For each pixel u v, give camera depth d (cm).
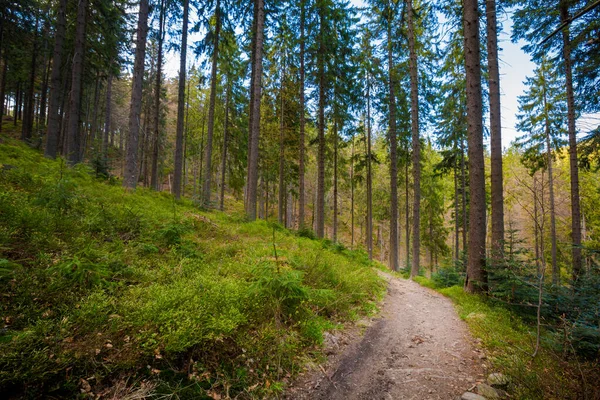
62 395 262
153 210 870
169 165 4253
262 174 2670
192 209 1211
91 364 292
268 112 2038
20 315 303
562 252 2608
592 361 445
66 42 1912
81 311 332
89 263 408
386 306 748
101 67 2316
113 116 4472
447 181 3622
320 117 1845
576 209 1278
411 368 435
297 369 397
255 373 367
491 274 898
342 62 1819
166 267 515
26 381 252
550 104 1905
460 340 556
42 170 830
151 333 341
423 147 2270
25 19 2111
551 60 1368
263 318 457
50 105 1342
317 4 1688
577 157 1312
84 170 1019
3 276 330
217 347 373
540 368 416
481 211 948
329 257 917
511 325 645
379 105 2055
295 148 2158
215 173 3838
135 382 295
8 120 3509
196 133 3291
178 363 337
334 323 561
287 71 1955
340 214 4809
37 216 501
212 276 530
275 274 523
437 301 886
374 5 1672
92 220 597
